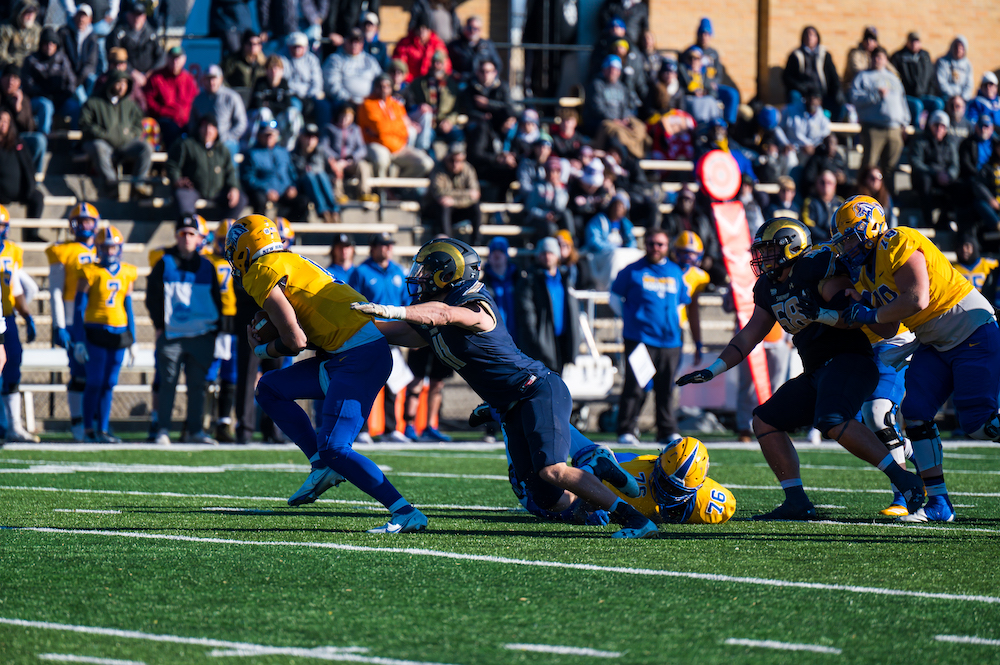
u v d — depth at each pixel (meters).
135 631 12.76
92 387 41.38
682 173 62.44
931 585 15.52
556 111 70.00
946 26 76.44
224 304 41.06
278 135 54.53
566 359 44.34
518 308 43.28
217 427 42.34
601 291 52.91
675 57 72.00
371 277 42.69
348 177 57.19
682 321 49.09
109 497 25.23
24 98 54.09
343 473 20.48
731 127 66.50
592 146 60.59
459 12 73.19
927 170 62.62
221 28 61.22
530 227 54.97
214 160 52.62
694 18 73.44
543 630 12.88
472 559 17.30
